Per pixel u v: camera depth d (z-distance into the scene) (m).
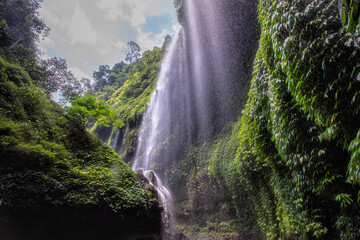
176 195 11.65
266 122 4.33
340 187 2.72
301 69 2.64
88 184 4.36
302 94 2.67
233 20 12.74
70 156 4.78
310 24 2.53
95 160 5.37
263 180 5.79
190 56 17.23
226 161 8.90
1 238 2.97
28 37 13.81
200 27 15.63
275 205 5.13
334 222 2.98
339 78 2.24
